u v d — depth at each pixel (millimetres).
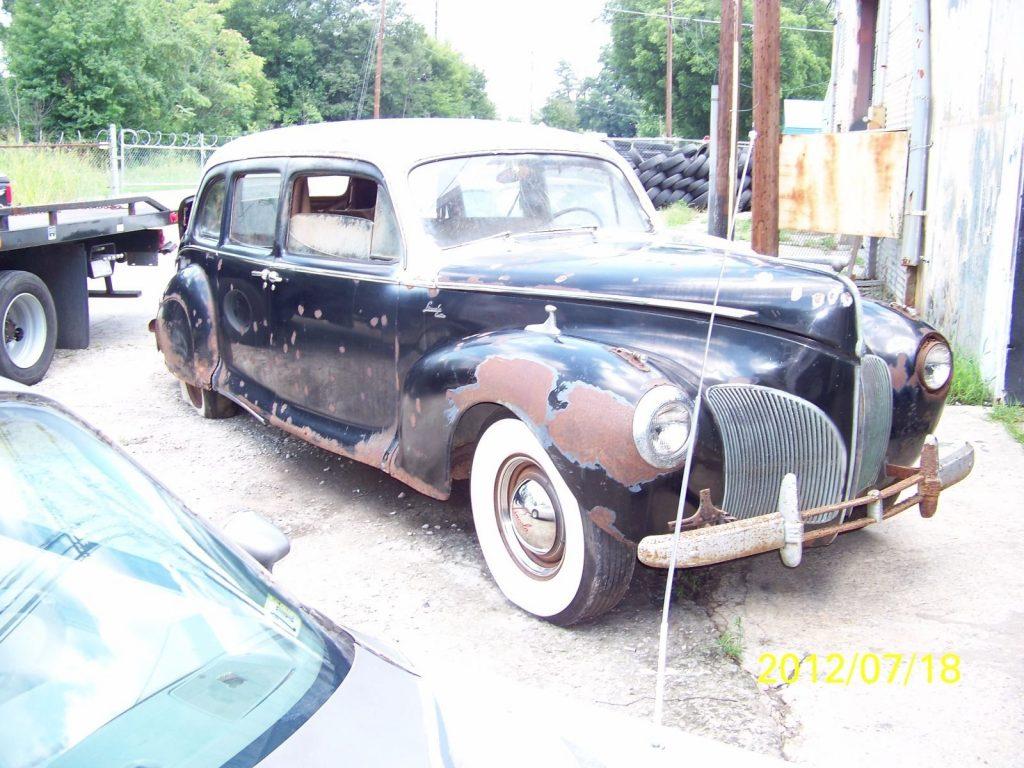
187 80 44562
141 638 1717
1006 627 3805
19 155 15984
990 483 5332
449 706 1812
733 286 3707
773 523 3457
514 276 4094
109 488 1950
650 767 1851
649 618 3941
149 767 1488
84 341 8805
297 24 63969
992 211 6992
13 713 1540
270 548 2250
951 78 8047
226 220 5852
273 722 1611
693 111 56531
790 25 50188
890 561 4422
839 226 9930
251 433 6465
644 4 54938
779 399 3639
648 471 3371
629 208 5277
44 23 38906
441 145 4809
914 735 3127
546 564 3855
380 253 4656
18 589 1688
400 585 4258
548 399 3561
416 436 4270
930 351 4219
